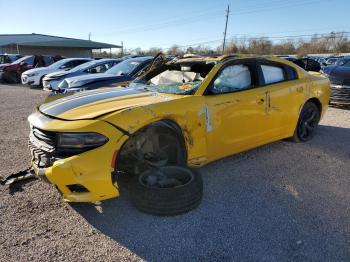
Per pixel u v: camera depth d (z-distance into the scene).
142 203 3.09
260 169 4.36
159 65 4.83
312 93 5.34
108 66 11.42
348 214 3.23
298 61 13.62
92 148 2.91
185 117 3.50
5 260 2.56
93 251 2.69
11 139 5.89
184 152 3.60
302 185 3.89
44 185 3.85
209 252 2.67
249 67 4.42
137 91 4.00
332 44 59.69
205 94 3.80
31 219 3.13
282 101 4.74
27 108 9.41
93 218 3.16
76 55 44.81
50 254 2.64
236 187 3.82
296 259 2.58
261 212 3.27
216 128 3.85
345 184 3.93
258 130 4.46
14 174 4.03
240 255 2.63
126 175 3.57
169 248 2.72
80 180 2.85
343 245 2.75
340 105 9.12
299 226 3.02
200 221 3.10
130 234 2.91
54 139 3.03
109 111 3.13
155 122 3.29
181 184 3.31
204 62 4.27
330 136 5.98
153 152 3.48
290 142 5.53
